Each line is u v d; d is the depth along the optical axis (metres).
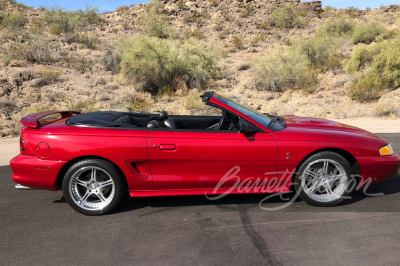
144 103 12.09
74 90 14.34
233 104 4.19
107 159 3.82
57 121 4.30
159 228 3.58
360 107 11.44
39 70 15.91
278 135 3.84
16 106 12.16
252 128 3.88
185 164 3.83
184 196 4.46
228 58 22.53
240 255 3.01
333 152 3.84
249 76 17.47
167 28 29.61
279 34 30.30
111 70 17.95
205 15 36.44
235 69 19.14
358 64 14.84
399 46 13.12
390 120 9.50
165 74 15.12
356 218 3.67
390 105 10.48
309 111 11.46
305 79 14.91
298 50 17.45
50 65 17.34
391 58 12.74
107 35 29.06
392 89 13.09
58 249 3.20
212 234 3.42
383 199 4.18
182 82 15.29
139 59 15.10
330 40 19.16
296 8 39.25
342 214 3.78
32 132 3.89
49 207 4.23
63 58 18.64
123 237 3.40
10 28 24.05
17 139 8.60
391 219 3.62
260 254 3.02
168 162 3.82
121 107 12.11
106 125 3.92
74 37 23.69
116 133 3.81
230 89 15.62
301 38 19.39
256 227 3.54
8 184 5.11
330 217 3.71
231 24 33.84
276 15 33.88
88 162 3.79
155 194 3.98
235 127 4.09
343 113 10.73
